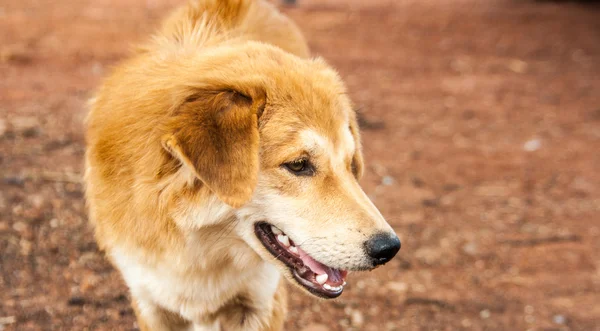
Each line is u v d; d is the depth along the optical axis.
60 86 2.93
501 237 2.09
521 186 2.46
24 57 3.35
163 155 1.32
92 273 1.74
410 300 1.81
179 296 1.41
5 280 1.69
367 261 1.32
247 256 1.39
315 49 4.15
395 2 5.97
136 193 1.34
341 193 1.34
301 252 1.36
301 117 1.34
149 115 1.34
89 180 1.42
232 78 1.34
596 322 1.79
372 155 2.63
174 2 5.31
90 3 5.04
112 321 1.64
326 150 1.34
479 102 3.40
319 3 5.73
